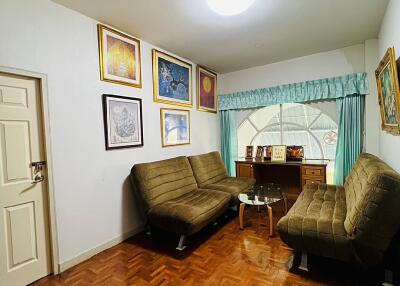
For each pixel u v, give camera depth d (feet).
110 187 8.50
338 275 6.11
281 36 9.73
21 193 6.21
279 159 12.93
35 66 6.40
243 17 8.02
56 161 6.86
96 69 8.05
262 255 7.27
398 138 6.65
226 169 14.42
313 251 6.04
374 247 5.24
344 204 7.86
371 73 10.36
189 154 12.86
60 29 7.01
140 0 6.86
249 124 14.98
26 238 6.29
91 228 7.80
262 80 13.89
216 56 12.12
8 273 5.93
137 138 9.58
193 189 10.83
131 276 6.44
